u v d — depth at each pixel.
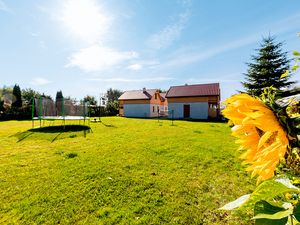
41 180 4.14
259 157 0.51
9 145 7.62
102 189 3.78
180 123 18.03
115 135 10.04
